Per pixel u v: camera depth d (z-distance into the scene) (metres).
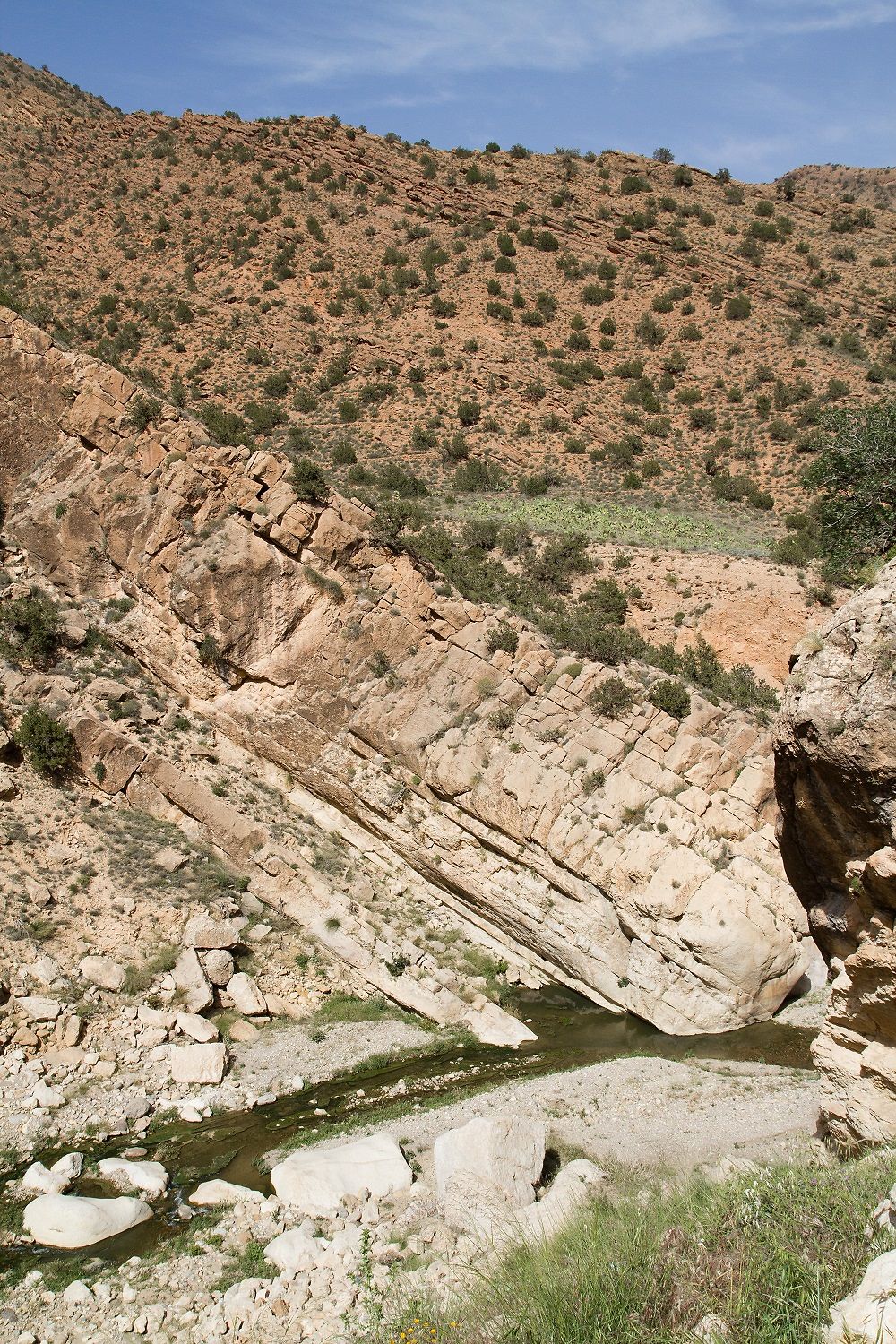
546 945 29.88
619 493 54.44
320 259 78.94
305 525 32.84
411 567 33.28
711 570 42.25
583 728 30.94
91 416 35.19
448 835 30.95
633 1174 16.34
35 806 28.28
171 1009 24.83
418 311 73.19
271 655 33.00
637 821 29.14
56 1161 19.75
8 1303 15.06
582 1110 21.23
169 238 82.19
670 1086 22.52
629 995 28.19
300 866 29.73
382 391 65.25
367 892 30.31
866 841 11.30
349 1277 14.82
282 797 32.97
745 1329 8.56
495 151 97.31
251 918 28.42
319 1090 23.48
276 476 33.47
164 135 97.12
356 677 32.59
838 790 11.23
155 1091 22.45
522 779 30.12
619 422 62.41
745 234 83.06
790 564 42.75
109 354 66.12
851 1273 8.80
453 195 87.00
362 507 33.81
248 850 29.53
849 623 11.18
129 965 25.36
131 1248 16.75
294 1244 15.72
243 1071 23.84
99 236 83.69
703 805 29.19
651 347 70.06
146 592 34.12
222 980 26.42
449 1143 17.41
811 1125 18.78
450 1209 16.12
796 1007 27.86
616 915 28.67
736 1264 9.42
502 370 66.44
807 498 52.06
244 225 82.12
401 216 85.88
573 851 29.05
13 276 77.44
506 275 76.94
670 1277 9.73
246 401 63.66
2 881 25.83
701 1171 14.40
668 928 27.42
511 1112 21.16
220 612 32.75
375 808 31.80
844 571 24.39
